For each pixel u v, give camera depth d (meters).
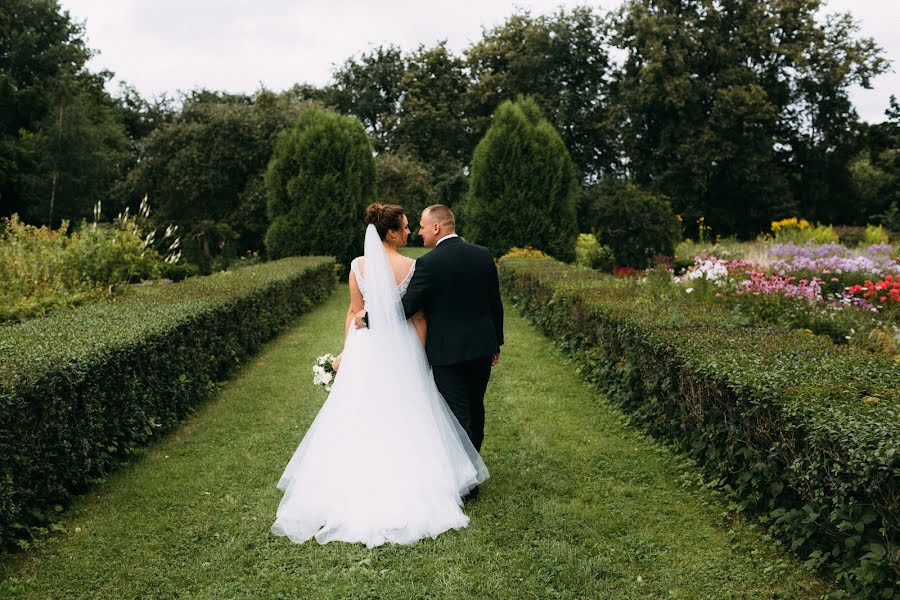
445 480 3.75
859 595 2.66
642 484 4.21
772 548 3.25
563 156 16.72
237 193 24.17
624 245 16.33
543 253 16.20
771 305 7.61
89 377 4.20
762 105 28.23
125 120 38.53
